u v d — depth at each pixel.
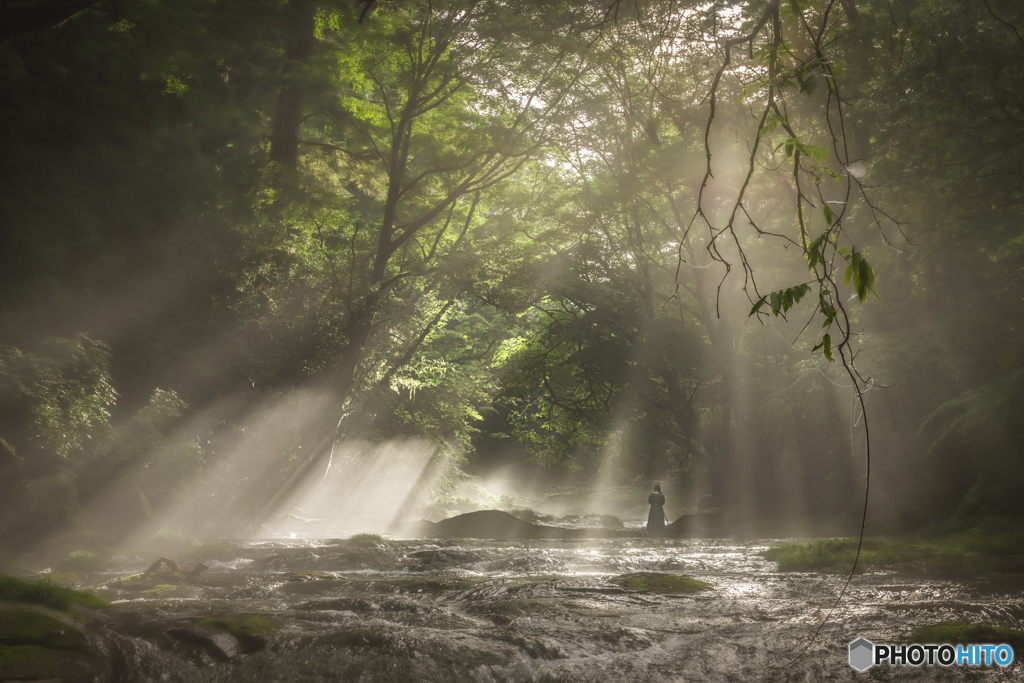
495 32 22.98
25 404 14.92
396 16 23.36
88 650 5.46
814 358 21.05
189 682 4.99
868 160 16.80
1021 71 13.50
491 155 26.58
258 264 24.92
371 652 5.49
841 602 7.97
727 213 26.06
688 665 5.41
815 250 2.32
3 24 10.98
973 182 14.58
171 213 22.28
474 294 28.81
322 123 32.66
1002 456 17.72
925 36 14.41
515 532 23.41
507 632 6.38
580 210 29.05
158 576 10.07
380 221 30.92
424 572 12.05
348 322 24.81
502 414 67.88
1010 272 17.75
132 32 19.62
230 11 23.25
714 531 24.42
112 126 21.02
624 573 11.39
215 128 25.19
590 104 24.91
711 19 3.27
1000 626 6.40
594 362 31.11
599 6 20.08
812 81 2.50
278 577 10.51
